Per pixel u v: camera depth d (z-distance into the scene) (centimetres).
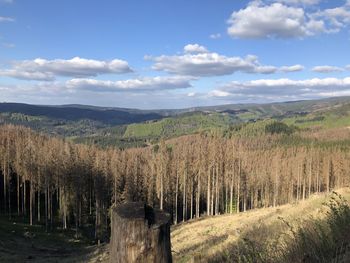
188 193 8331
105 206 7444
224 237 2625
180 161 8412
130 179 7344
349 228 759
